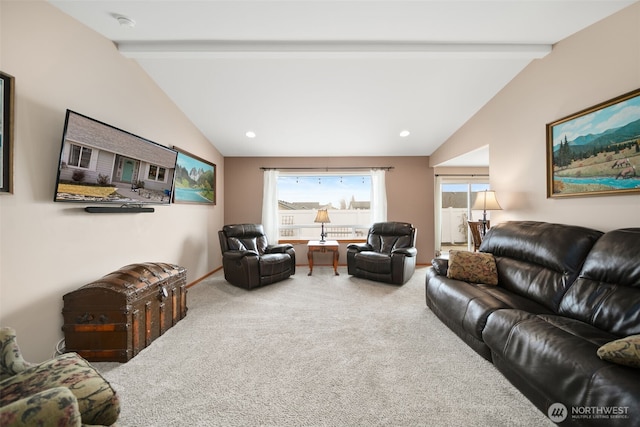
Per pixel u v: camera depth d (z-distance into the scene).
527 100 2.77
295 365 1.82
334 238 5.39
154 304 2.18
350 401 1.47
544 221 2.61
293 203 5.39
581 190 2.21
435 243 5.27
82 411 0.94
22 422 0.72
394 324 2.46
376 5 1.88
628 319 1.39
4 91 1.55
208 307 2.90
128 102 2.55
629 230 1.66
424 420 1.33
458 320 2.08
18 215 1.64
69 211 1.96
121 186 2.31
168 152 2.90
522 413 1.38
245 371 1.75
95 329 1.85
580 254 1.87
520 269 2.21
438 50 2.37
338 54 2.40
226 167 5.14
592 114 2.11
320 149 4.84
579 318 1.64
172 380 1.66
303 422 1.33
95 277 2.19
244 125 3.92
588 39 2.14
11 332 1.16
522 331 1.48
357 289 3.55
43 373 1.06
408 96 3.25
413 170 5.21
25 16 1.67
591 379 1.09
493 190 3.31
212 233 4.53
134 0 1.80
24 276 1.68
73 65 1.99
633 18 1.83
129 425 1.31
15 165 1.62
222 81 2.94
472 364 1.81
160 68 2.74
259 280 3.57
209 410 1.41
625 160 1.89
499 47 2.39
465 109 3.56
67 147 1.82
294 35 2.23
